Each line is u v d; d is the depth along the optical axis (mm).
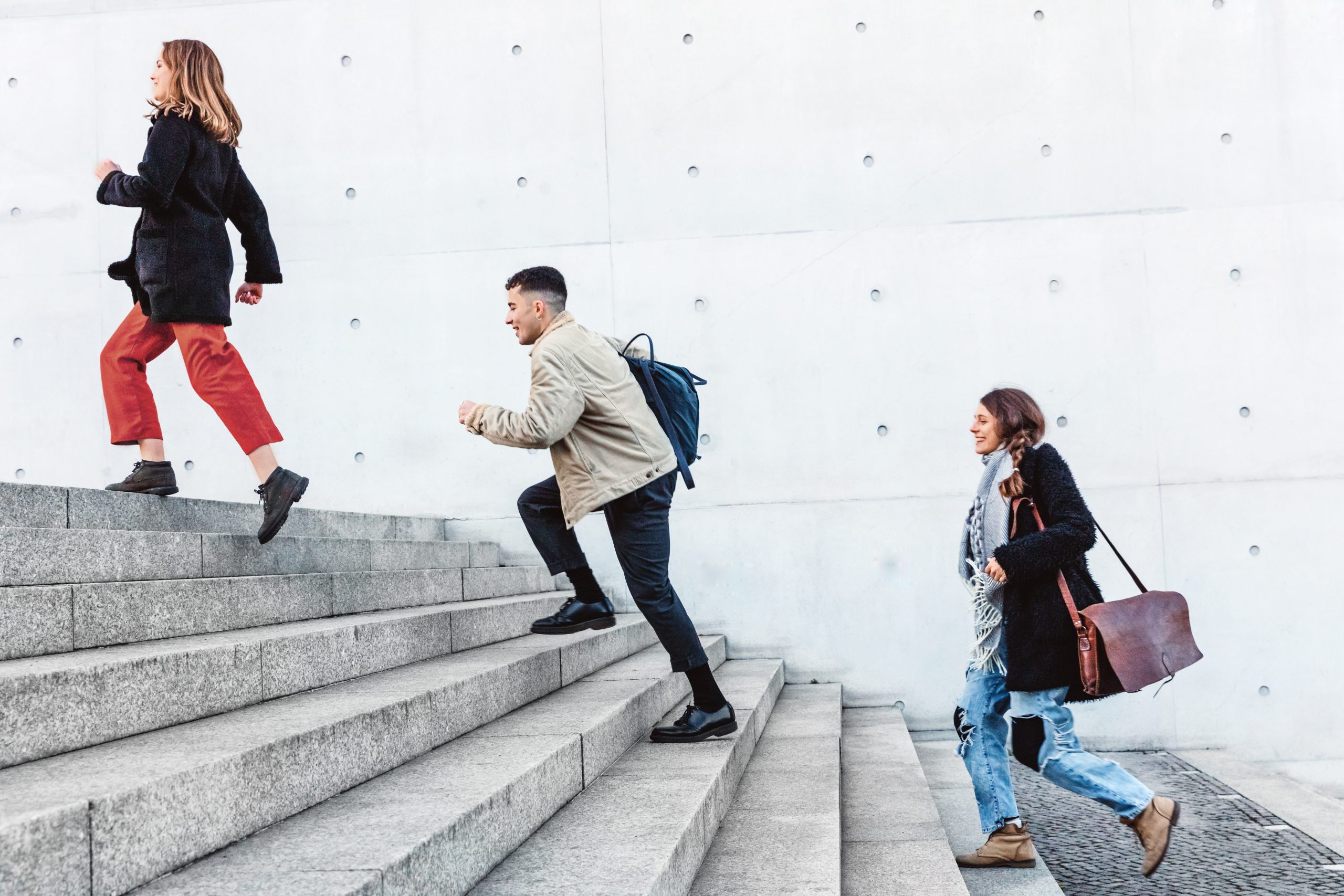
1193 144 6164
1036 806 4906
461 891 1996
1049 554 3221
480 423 3303
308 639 2916
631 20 6480
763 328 6320
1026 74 6273
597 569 6348
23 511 3002
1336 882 3705
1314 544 5969
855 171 6332
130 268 3732
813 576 6227
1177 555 6027
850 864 3174
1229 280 6102
